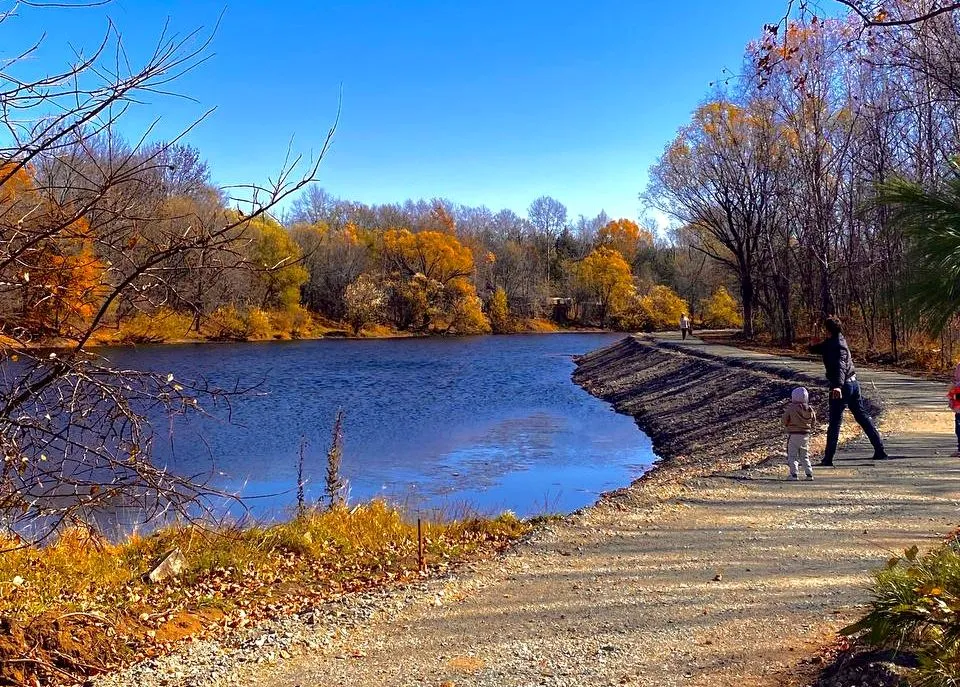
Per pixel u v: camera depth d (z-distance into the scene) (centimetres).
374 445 2053
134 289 449
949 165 292
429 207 10956
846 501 928
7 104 383
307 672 511
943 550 361
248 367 4112
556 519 1035
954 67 1098
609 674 478
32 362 452
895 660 375
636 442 2145
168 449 1914
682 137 4494
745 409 2206
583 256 11012
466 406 2817
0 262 408
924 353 2559
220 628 655
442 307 8162
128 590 748
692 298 8738
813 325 3928
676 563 732
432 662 518
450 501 1468
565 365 4672
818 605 577
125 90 402
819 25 859
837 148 3142
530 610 620
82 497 494
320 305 7662
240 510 1355
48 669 525
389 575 812
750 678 447
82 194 432
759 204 4419
